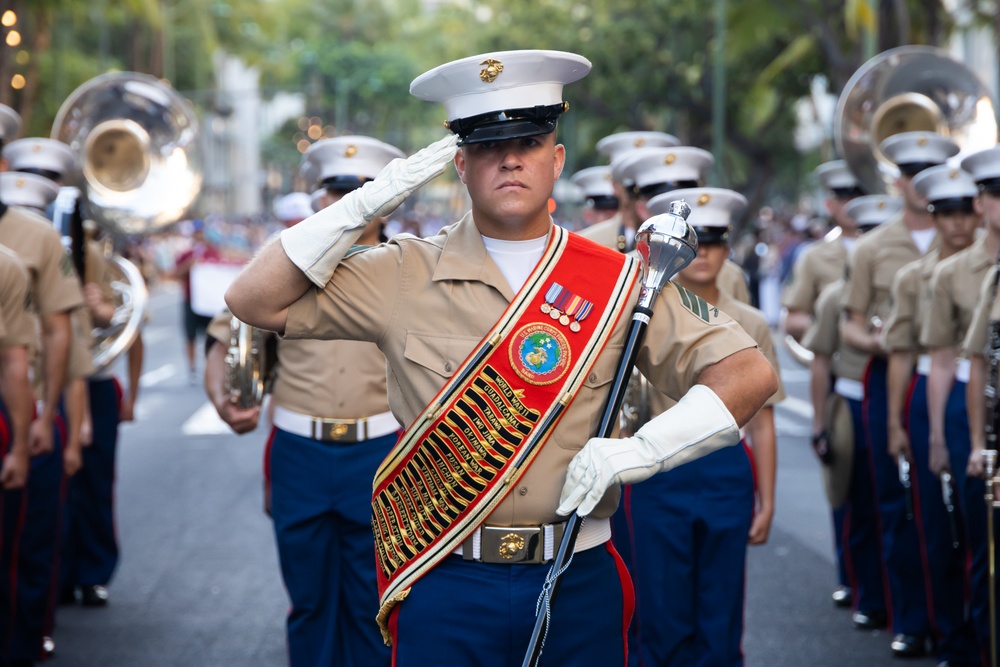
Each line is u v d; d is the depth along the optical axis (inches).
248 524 377.4
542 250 139.1
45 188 279.6
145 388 674.8
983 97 361.7
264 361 227.1
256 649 264.2
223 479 442.6
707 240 219.8
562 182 2030.0
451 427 135.0
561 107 134.3
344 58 3316.9
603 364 136.6
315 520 225.1
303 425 226.1
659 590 217.5
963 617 256.5
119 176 364.2
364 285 137.2
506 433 134.3
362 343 225.9
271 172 3137.3
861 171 351.3
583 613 138.6
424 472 137.2
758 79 1224.2
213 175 3026.6
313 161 243.9
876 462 278.7
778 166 1686.8
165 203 364.8
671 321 136.6
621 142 323.0
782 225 1203.9
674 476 217.6
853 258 293.4
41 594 248.1
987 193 231.8
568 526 131.8
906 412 263.7
